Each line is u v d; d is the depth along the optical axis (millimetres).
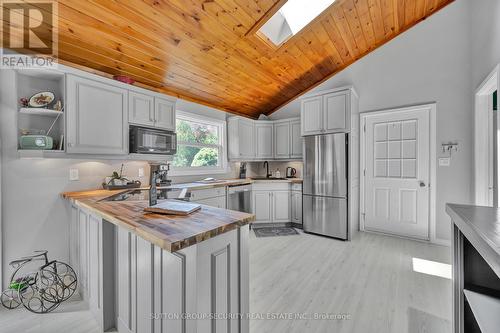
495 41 2258
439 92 3145
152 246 1178
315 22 2707
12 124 1954
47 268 2100
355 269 2438
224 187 3504
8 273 1937
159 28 2211
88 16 1929
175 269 1027
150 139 2662
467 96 2965
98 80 2262
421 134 3273
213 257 1018
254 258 2746
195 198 2943
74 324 1642
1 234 1913
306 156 3779
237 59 3018
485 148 2725
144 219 1137
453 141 3051
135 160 2719
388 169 3549
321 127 3609
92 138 2211
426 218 3254
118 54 2387
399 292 1996
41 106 2053
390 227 3545
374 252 2910
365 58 3719
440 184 3145
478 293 1188
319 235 3627
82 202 1674
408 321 1628
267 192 4172
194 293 938
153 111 2768
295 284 2141
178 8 2062
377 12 2887
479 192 2744
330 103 3518
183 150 3691
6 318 1705
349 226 3357
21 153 1899
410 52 3352
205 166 4027
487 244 764
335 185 3465
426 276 2275
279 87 4062
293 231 3857
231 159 4281
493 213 1187
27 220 2047
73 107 2086
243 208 3875
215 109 4113
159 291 1129
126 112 2494
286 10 2539
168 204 1426
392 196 3521
